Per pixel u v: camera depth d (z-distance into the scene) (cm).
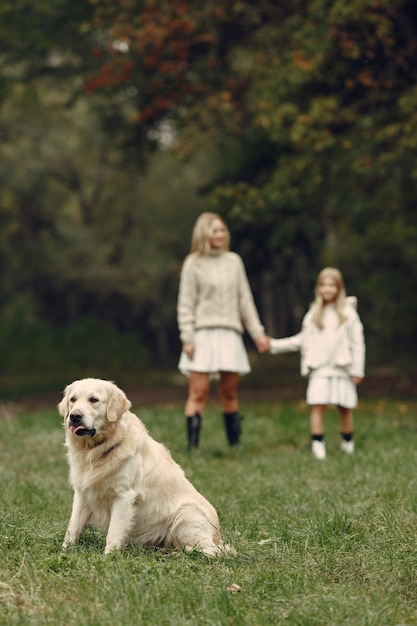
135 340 3606
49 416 1298
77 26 2048
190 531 519
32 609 406
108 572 455
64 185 4562
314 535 554
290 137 1623
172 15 1708
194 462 914
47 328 3497
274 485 764
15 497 700
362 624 400
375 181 1739
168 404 1695
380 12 1548
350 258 3084
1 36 2027
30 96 2350
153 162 4416
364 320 3058
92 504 523
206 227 1021
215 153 2839
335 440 1104
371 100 1616
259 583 455
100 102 2350
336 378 995
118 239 4725
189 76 1923
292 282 3359
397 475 795
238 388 2173
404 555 505
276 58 1739
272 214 1981
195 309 1023
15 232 4250
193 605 417
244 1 1734
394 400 1738
